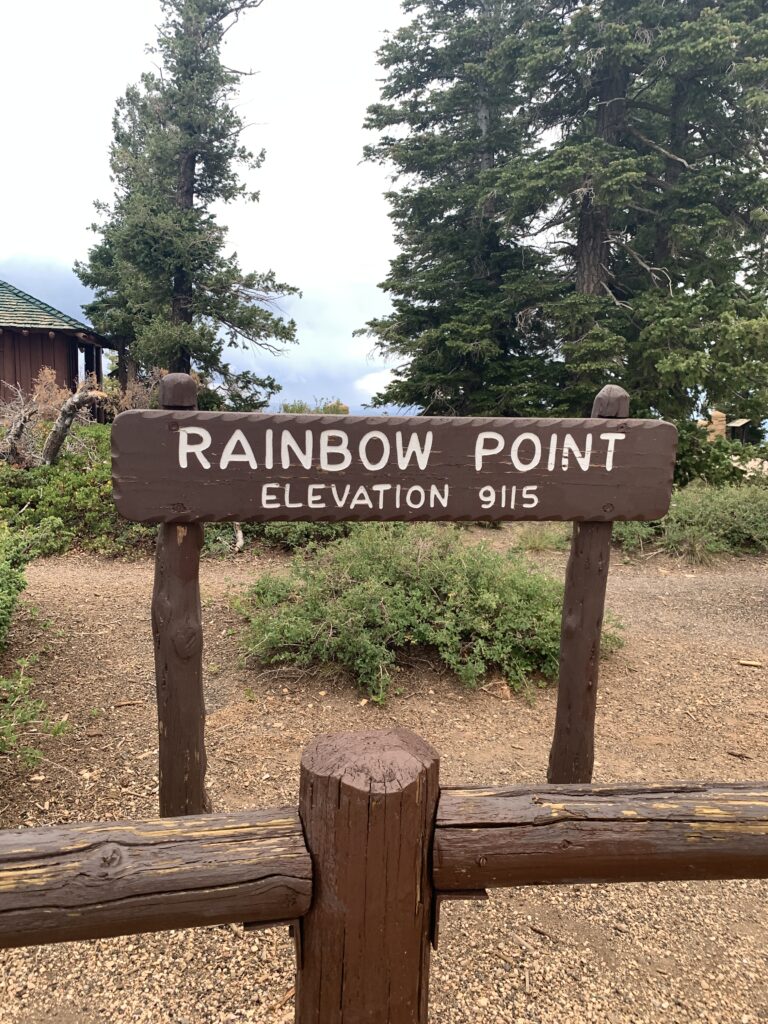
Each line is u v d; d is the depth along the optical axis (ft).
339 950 4.25
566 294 52.47
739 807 4.70
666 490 8.79
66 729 11.64
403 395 55.98
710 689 14.88
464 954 7.30
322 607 14.84
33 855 4.02
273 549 25.43
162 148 61.98
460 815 4.39
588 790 4.74
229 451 7.93
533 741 12.19
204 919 4.12
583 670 9.28
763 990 6.95
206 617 17.31
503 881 4.45
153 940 7.35
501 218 51.16
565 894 8.31
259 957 7.14
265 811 4.49
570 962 7.24
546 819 4.46
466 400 53.78
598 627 9.23
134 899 4.00
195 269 61.82
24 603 17.67
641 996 6.82
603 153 44.37
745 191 44.24
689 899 8.29
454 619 14.85
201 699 8.36
